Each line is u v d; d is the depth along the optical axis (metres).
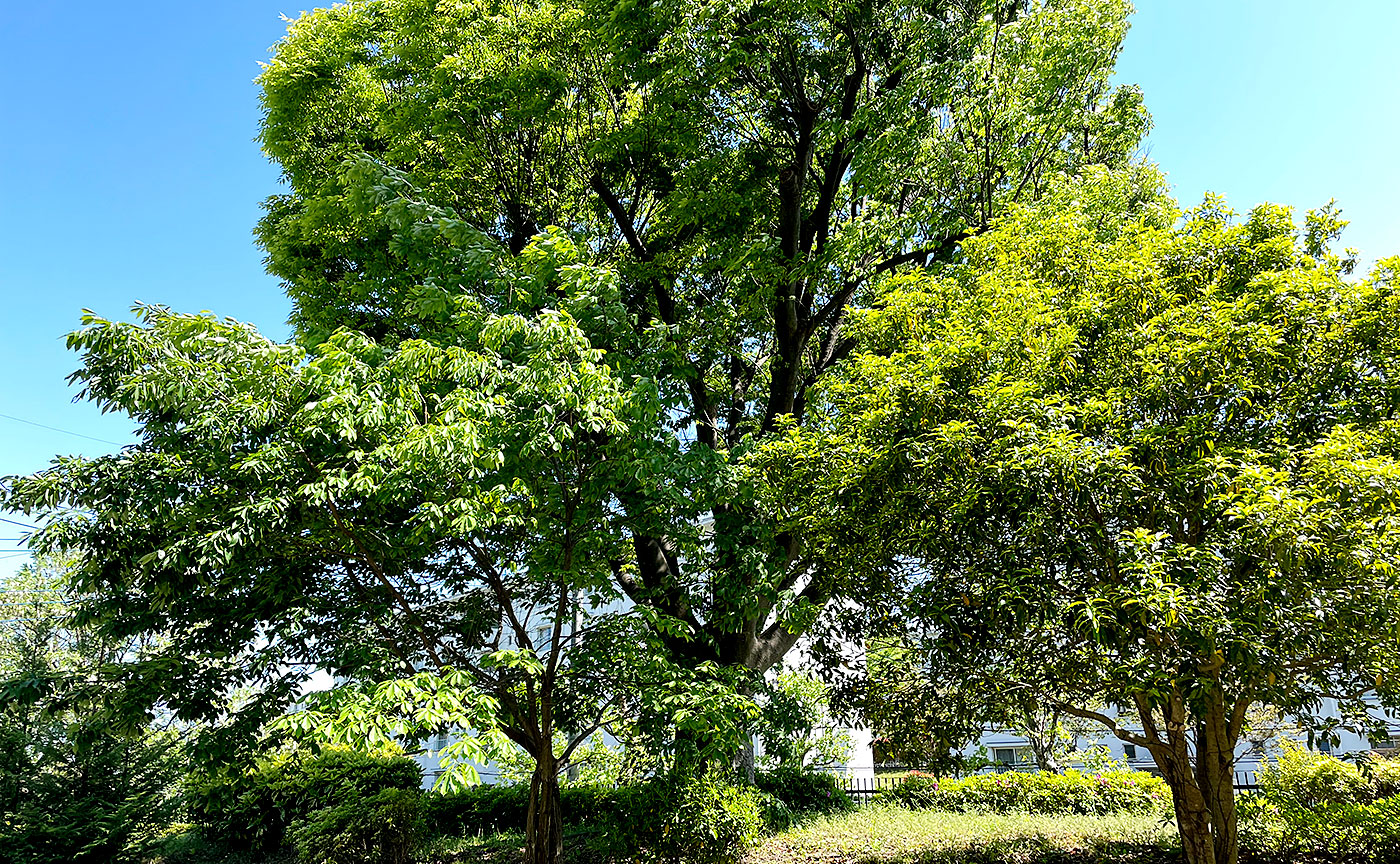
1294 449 6.13
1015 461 5.93
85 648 14.11
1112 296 7.26
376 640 8.08
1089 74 12.34
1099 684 6.91
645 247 12.46
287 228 12.31
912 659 8.40
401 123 11.12
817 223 12.40
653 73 10.68
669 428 9.66
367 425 7.01
